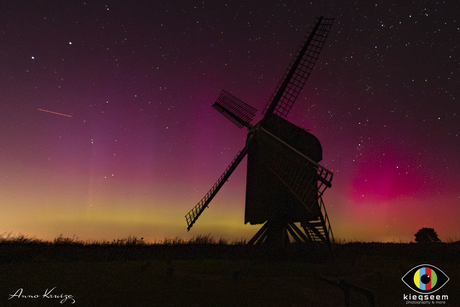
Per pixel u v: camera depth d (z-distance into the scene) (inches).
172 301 174.6
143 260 292.7
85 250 316.8
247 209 370.0
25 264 255.8
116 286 201.5
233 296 185.3
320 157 358.9
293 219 347.3
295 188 337.7
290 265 275.9
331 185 310.3
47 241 343.9
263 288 201.9
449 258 281.0
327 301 177.3
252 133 388.5
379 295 190.1
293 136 363.9
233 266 263.4
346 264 280.5
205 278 225.0
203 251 336.2
